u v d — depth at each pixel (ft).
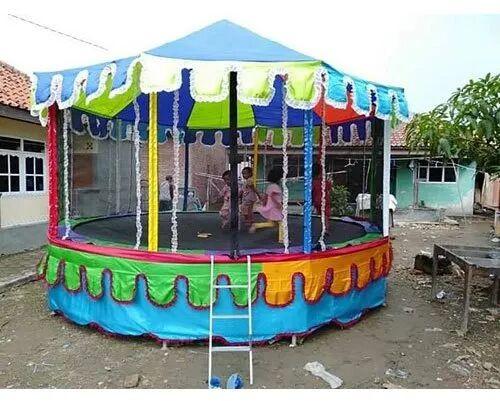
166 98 28.91
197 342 17.16
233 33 19.25
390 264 22.24
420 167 64.18
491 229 52.06
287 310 16.93
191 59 15.33
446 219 57.62
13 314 20.97
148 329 17.01
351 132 27.40
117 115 28.84
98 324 18.03
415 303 23.12
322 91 15.93
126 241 20.26
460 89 20.89
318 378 14.74
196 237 22.74
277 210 20.86
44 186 37.93
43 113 20.76
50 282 19.69
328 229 25.27
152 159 16.92
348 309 19.16
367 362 16.07
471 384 14.55
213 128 34.71
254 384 14.30
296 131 34.73
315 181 26.43
